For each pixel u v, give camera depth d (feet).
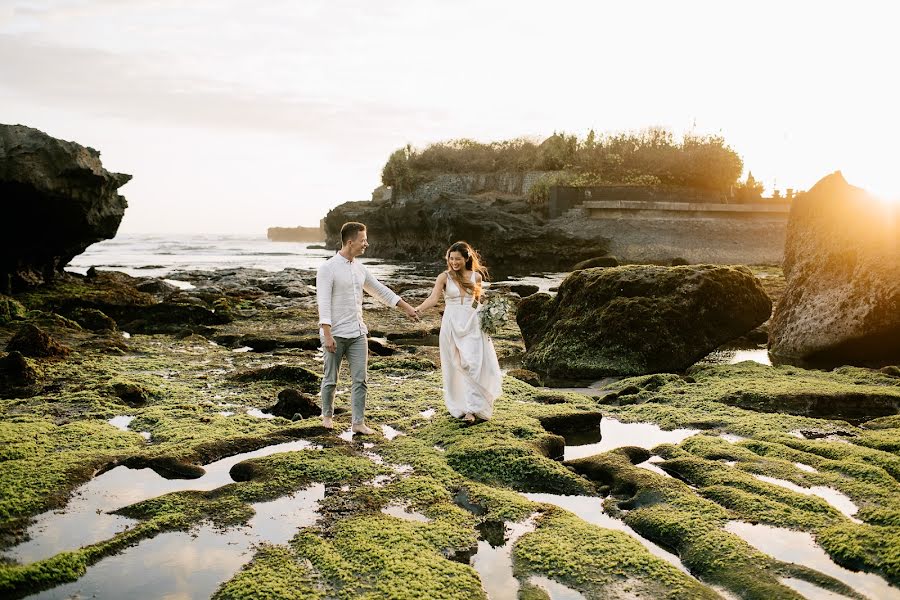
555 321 41.04
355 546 14.74
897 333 35.12
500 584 13.52
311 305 65.62
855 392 27.94
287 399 26.71
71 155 57.72
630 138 173.68
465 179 193.57
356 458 20.68
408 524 15.96
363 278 24.11
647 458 21.67
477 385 24.56
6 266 60.54
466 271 25.55
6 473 19.02
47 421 24.84
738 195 152.56
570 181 157.69
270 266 147.64
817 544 15.10
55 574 13.57
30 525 16.22
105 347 41.16
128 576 13.74
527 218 147.84
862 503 17.51
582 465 20.57
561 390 32.86
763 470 19.72
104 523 16.39
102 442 22.25
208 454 21.29
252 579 13.37
